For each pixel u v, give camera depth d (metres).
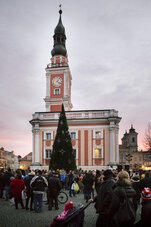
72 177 21.39
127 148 128.50
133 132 129.88
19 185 13.84
